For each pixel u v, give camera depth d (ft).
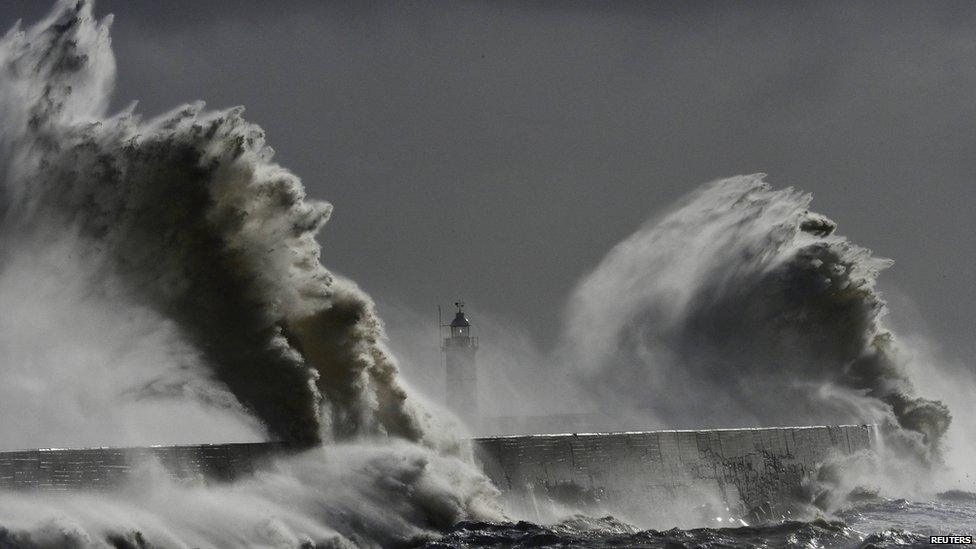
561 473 281.33
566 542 242.58
